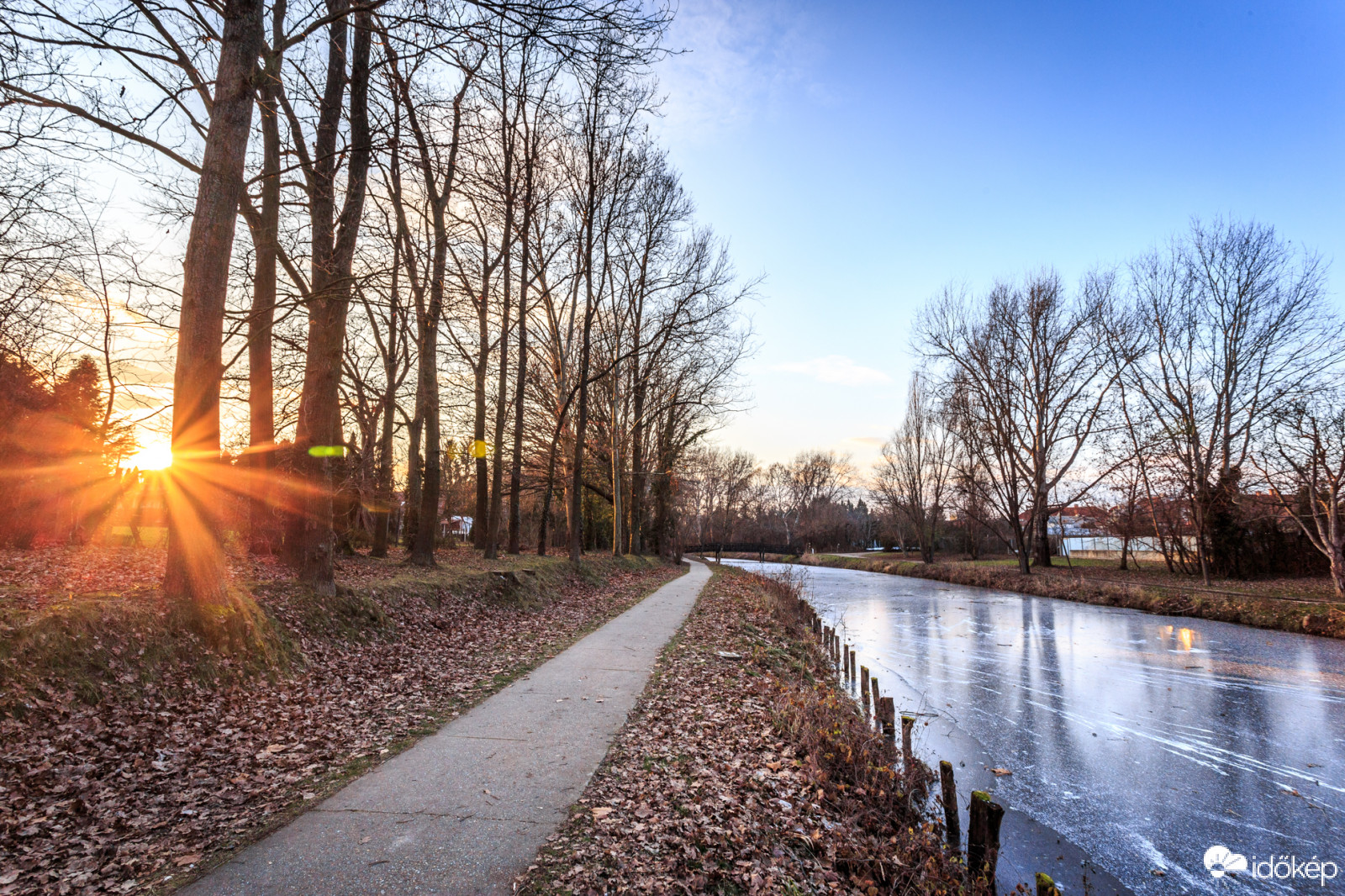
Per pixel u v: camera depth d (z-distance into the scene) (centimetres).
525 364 2511
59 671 633
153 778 534
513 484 2558
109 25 835
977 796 578
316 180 1222
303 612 1003
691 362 3525
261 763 580
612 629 1434
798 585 2747
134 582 1012
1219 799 818
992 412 3791
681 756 637
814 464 9306
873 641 1927
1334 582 2348
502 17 838
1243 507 2881
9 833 429
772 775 620
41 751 543
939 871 533
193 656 762
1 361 1307
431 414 1761
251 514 1541
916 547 7250
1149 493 3397
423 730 689
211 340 835
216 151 834
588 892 392
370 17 1185
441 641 1174
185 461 824
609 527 4706
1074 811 782
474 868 409
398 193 1609
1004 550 6538
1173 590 2564
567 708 782
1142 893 617
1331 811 785
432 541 1756
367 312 2188
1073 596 2873
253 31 861
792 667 1216
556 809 498
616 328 3244
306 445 1138
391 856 421
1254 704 1233
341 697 809
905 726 805
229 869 400
